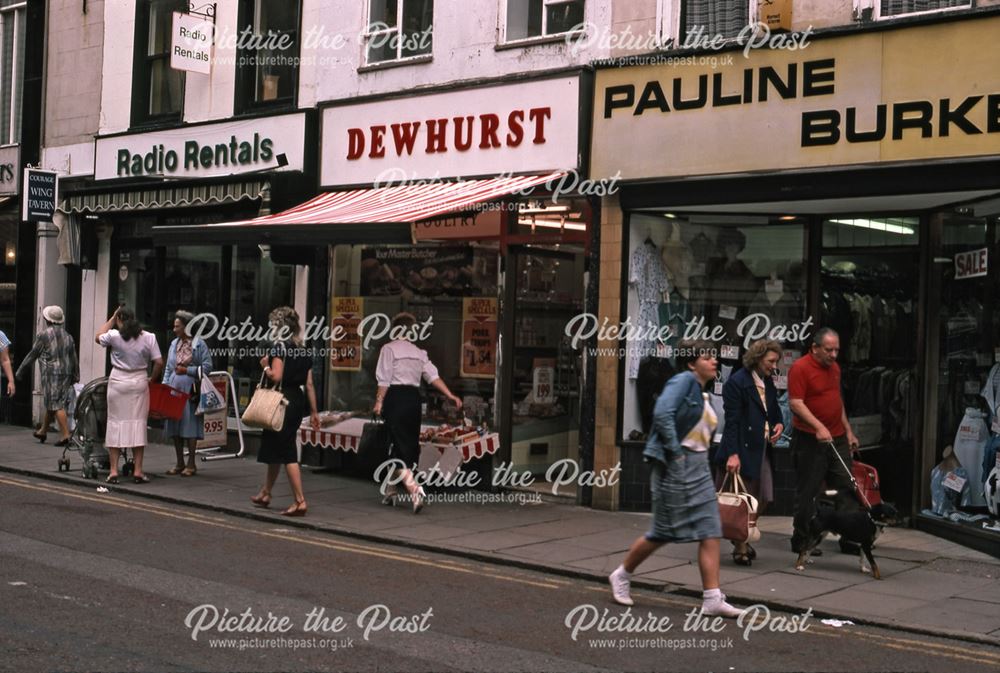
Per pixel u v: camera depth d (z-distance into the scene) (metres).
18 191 19.23
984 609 7.78
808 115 10.53
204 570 8.44
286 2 15.57
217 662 6.05
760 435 9.25
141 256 17.44
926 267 11.05
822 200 10.64
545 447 12.84
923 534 10.72
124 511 11.09
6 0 19.83
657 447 7.55
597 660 6.35
